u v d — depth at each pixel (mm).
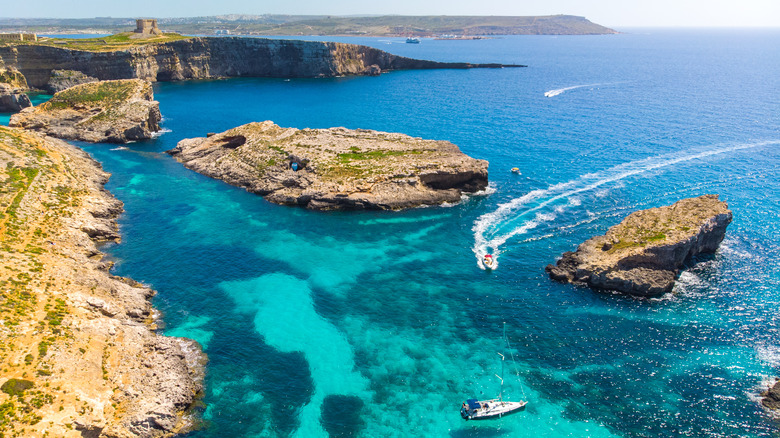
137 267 91438
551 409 62188
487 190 127438
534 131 182375
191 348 70438
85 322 67125
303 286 86750
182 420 59188
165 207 118312
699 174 135000
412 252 98250
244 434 57844
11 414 51062
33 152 124375
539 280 88312
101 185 127938
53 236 91125
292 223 110500
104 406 56094
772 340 72438
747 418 60062
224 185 133375
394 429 59219
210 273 90250
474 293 84875
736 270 89562
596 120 197875
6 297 66938
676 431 58844
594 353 70938
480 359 70062
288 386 64938
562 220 110250
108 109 179500
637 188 126688
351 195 116812
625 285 83375
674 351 70938
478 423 60031
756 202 116062
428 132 181750
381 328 76250
